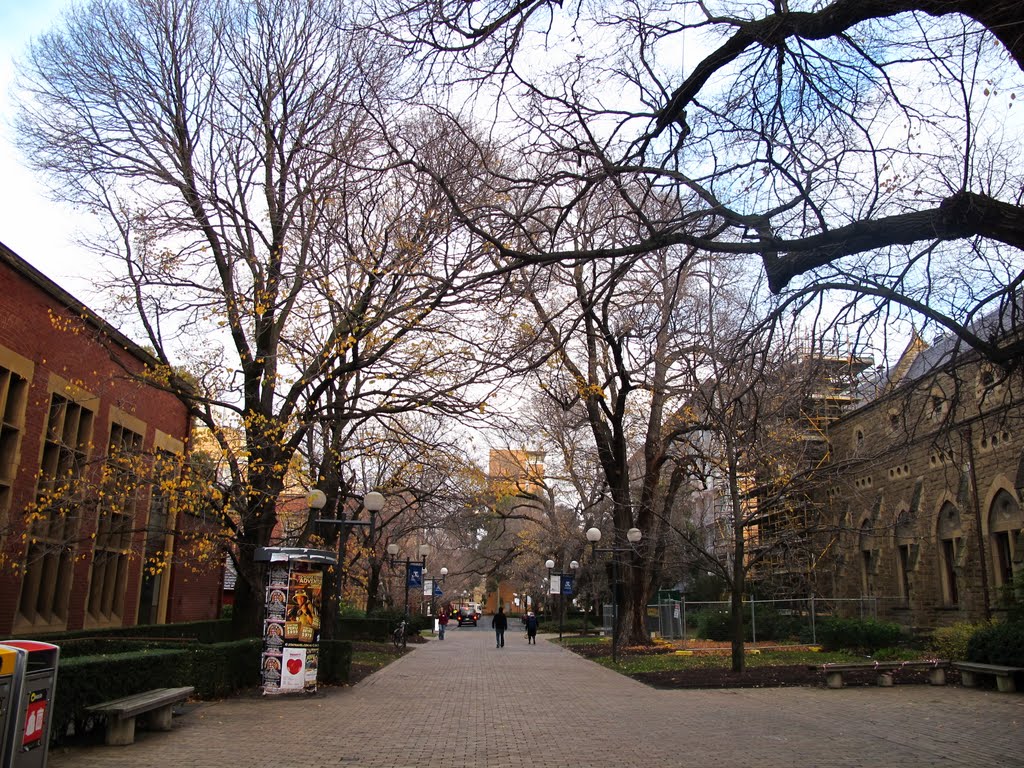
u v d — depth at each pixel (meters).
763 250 8.16
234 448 16.58
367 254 16.61
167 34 17.67
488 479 22.62
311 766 8.52
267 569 15.49
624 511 28.03
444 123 17.77
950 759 9.11
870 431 33.09
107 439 20.78
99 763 8.32
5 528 15.39
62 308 17.39
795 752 9.60
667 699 15.35
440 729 11.50
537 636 50.25
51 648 7.03
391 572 44.16
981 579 27.09
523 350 11.26
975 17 7.68
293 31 17.45
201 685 13.62
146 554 23.05
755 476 22.55
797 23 8.32
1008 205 7.39
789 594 38.25
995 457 26.41
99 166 17.38
